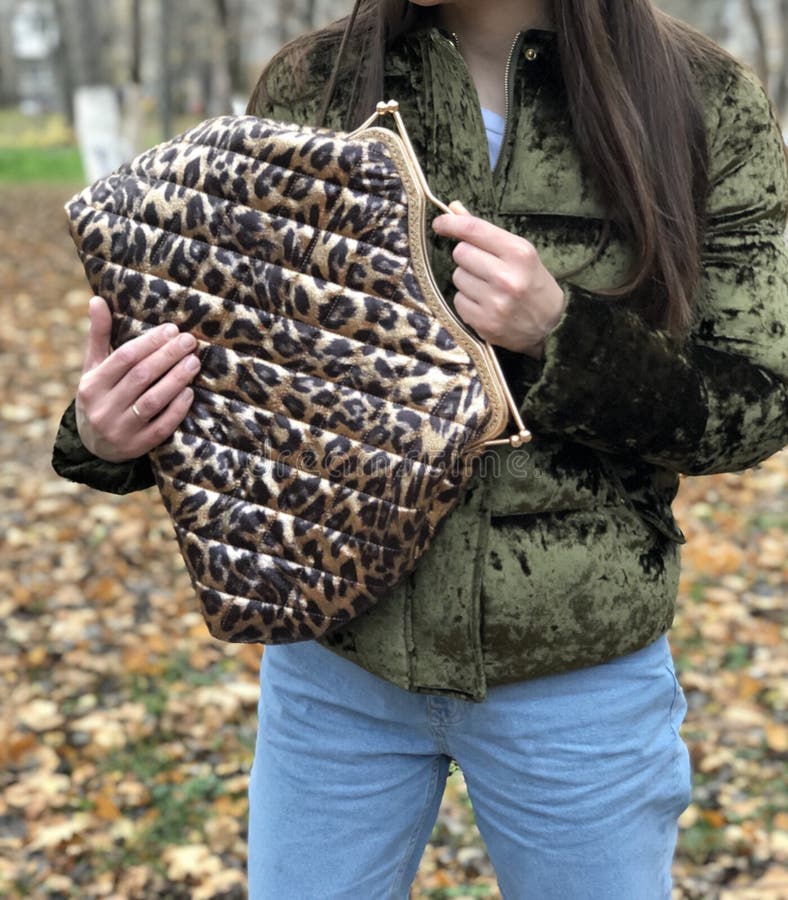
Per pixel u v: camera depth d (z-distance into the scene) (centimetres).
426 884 280
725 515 539
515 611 129
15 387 747
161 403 126
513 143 129
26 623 421
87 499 546
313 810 145
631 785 135
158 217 127
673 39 135
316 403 123
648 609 135
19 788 319
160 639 407
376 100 134
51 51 5375
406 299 120
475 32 134
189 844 300
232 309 125
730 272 132
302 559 126
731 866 288
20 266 1219
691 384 123
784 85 1875
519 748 135
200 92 3722
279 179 121
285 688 147
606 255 128
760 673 386
